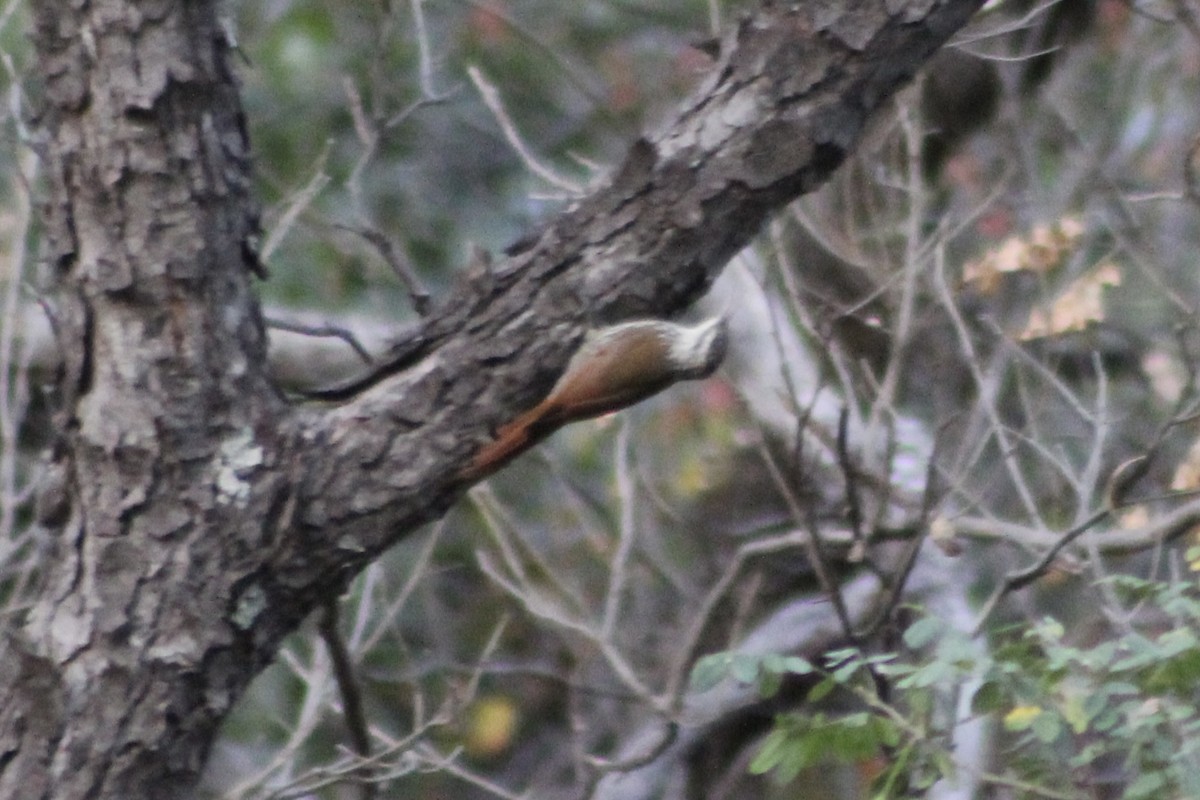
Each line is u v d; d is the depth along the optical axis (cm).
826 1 632
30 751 610
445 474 636
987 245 1241
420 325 650
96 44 613
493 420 637
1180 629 706
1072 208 1255
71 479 629
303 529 625
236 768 1178
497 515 1228
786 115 632
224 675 624
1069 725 735
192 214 620
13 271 977
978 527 1043
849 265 1171
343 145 1484
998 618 1168
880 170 1119
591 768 1068
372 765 805
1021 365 1166
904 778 809
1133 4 1222
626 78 1545
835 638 1157
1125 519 1182
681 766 1223
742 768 1231
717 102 639
